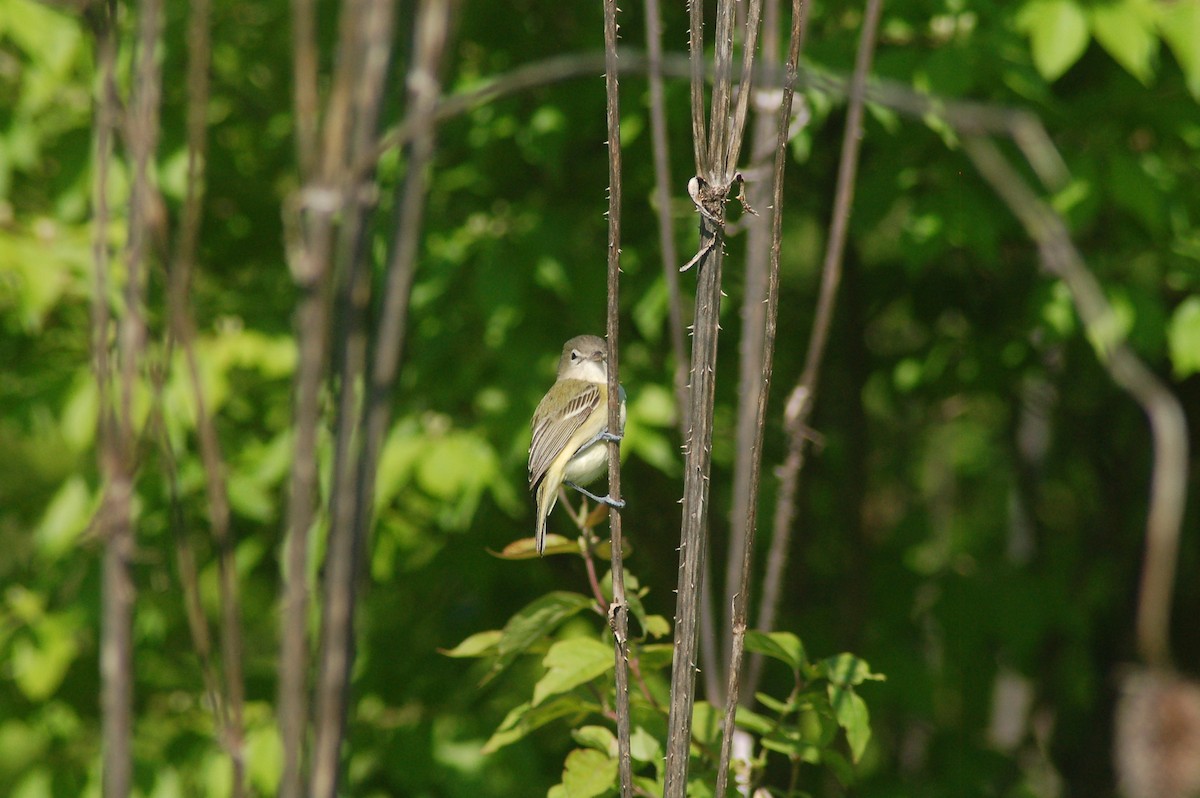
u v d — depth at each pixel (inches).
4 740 472.4
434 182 445.4
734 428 519.8
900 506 698.2
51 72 407.5
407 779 454.0
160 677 487.5
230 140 489.7
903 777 513.0
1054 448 597.6
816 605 589.9
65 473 679.1
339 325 142.9
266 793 424.2
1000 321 509.0
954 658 519.5
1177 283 423.8
